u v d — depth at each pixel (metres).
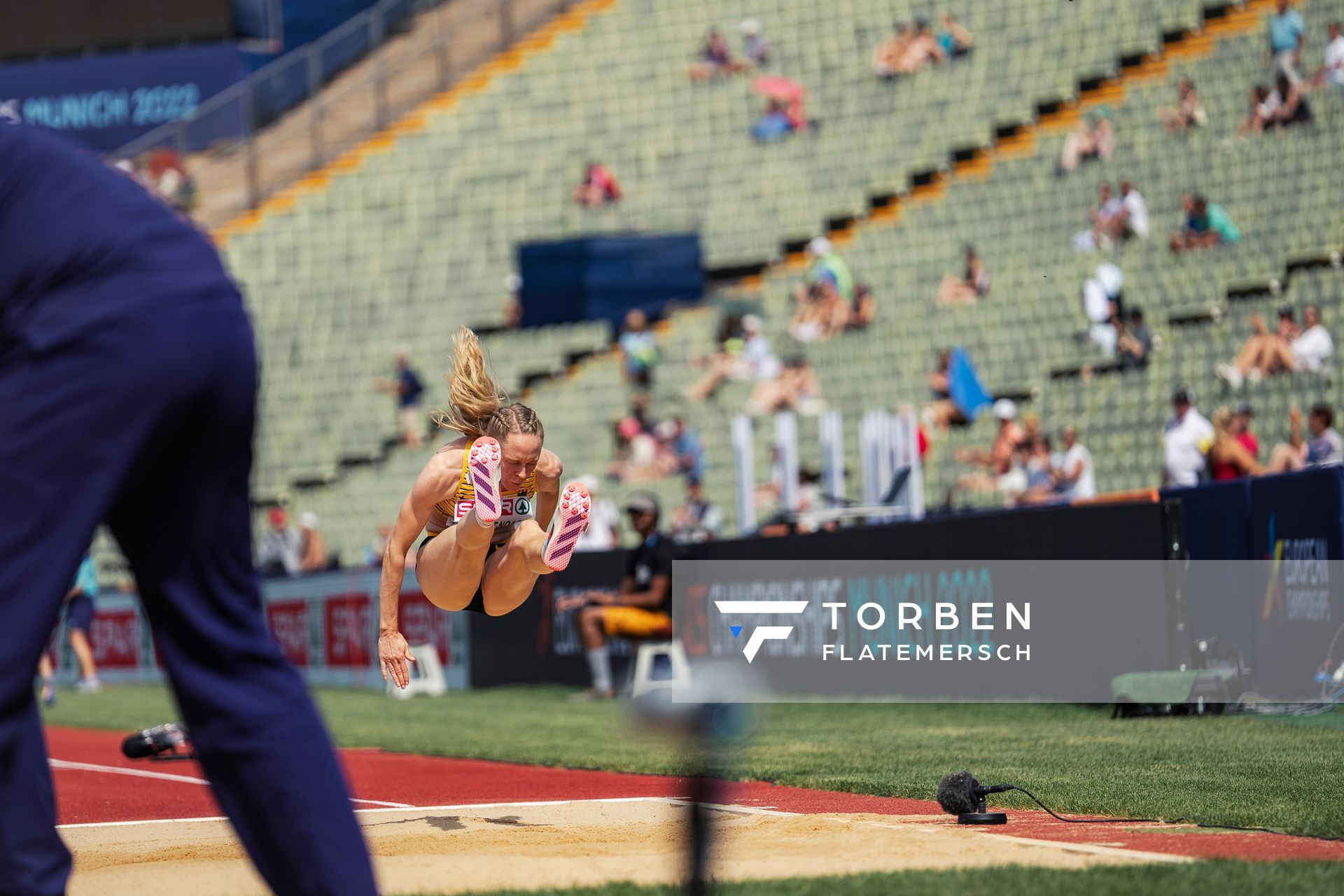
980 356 70.19
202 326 9.53
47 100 118.00
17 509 9.27
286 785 9.73
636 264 86.88
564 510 20.39
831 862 15.44
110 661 71.50
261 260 103.25
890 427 50.31
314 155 109.31
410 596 56.56
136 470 9.48
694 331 82.50
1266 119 70.44
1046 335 69.69
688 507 64.06
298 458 91.12
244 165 110.62
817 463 69.88
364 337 95.88
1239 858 14.95
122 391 9.28
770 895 13.37
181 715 9.96
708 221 90.38
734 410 74.88
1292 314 57.91
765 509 66.88
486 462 19.42
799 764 25.61
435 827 19.31
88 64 117.69
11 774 9.59
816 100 94.44
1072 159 78.12
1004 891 13.29
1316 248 64.75
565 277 87.31
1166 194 72.44
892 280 79.25
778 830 18.00
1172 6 83.12
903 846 16.50
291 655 64.38
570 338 87.00
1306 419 55.31
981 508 56.66
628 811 20.86
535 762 29.25
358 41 116.69
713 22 104.75
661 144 97.81
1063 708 34.88
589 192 96.44
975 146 85.69
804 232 87.56
